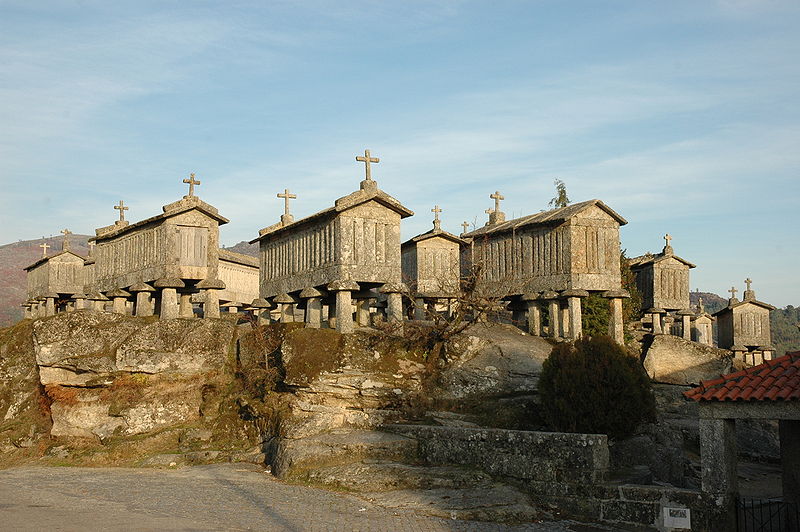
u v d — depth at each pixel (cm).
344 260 2378
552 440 1811
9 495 1798
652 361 2912
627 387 2019
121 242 2955
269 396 2412
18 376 2777
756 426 2966
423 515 1645
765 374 1588
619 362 2042
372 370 2297
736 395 1541
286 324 2475
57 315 2578
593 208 2753
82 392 2538
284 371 2327
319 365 2275
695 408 2756
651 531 1623
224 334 2658
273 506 1683
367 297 2662
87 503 1695
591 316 2836
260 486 1912
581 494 1750
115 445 2422
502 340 2559
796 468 1670
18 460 2484
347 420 2247
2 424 2648
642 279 3578
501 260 2983
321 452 2023
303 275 2577
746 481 2347
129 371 2519
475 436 1947
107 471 2202
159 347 2548
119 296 2925
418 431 2073
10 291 12162
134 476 2086
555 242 2778
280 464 2072
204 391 2589
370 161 2472
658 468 2084
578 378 2030
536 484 1822
